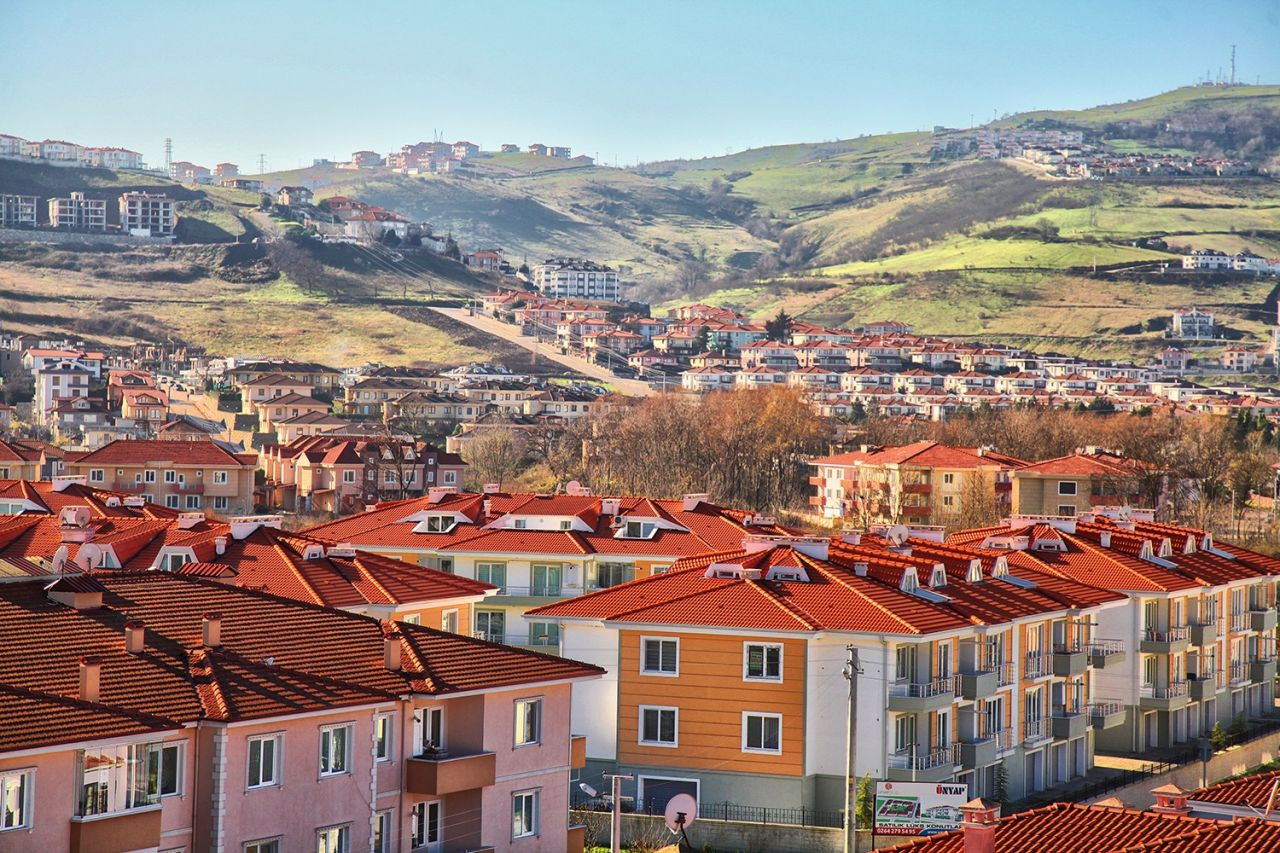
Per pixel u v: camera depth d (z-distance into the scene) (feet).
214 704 197.16
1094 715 379.14
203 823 195.21
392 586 330.13
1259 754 402.52
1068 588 385.09
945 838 207.21
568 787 244.42
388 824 217.77
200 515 388.37
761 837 294.46
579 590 416.05
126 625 205.05
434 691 219.00
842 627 308.60
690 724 314.14
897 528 381.81
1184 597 411.13
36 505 492.54
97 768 185.16
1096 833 198.39
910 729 312.29
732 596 320.29
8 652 197.16
